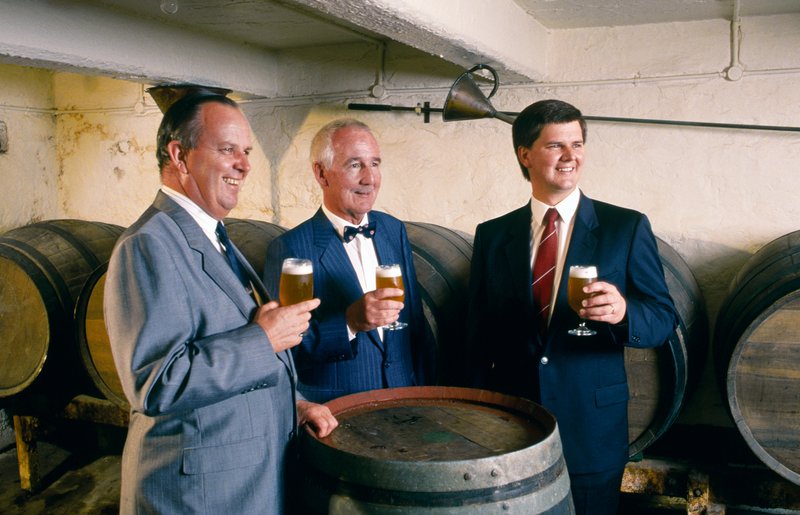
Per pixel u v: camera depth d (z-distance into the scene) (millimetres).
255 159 4141
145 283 1479
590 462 2131
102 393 3287
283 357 1703
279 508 1632
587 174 3436
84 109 4504
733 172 3189
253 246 3191
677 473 2781
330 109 3926
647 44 3275
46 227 3648
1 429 4262
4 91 4254
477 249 2398
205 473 1521
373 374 2154
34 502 3604
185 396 1439
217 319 1579
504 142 3590
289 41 3746
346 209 2176
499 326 2283
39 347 3227
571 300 1921
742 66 3125
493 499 1553
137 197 4457
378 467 1562
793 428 2365
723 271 3234
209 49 3494
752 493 2709
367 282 2246
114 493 3686
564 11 3051
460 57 2844
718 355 2641
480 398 2021
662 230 3328
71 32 2721
